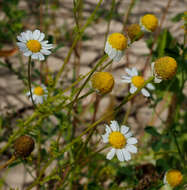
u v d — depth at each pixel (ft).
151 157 1.28
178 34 1.99
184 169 1.06
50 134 1.16
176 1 2.45
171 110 1.32
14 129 1.32
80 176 1.19
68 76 1.60
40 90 1.14
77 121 1.26
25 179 1.31
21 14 1.45
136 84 1.19
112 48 0.86
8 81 1.59
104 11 2.14
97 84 0.85
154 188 1.03
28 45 0.91
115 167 1.16
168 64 0.84
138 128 1.52
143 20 1.13
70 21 1.94
